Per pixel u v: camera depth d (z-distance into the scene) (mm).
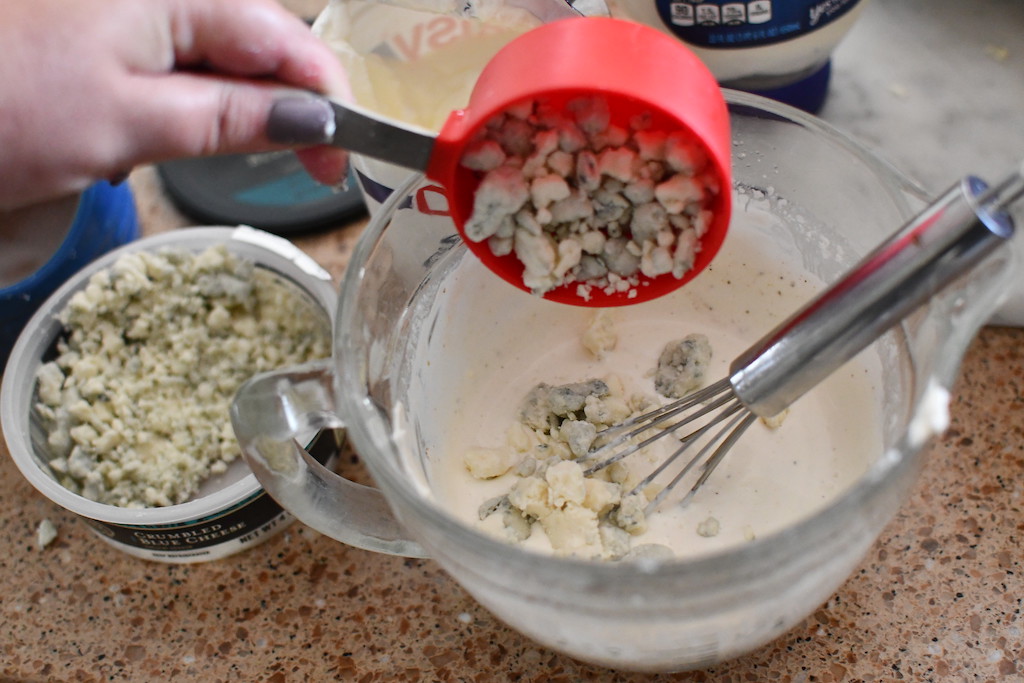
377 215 510
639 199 463
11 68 439
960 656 527
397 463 483
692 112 414
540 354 625
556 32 426
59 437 647
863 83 768
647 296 506
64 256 718
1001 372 628
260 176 793
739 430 515
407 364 553
